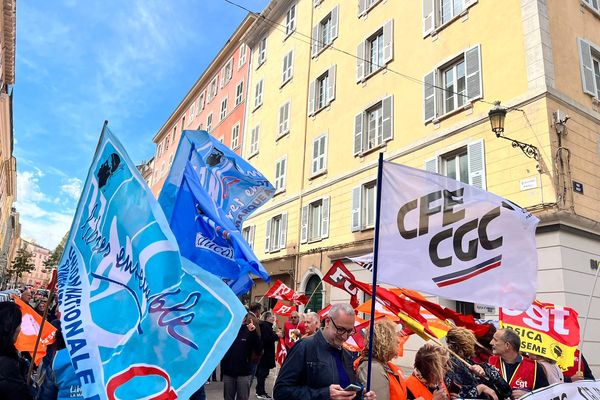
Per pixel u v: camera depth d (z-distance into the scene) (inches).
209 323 85.1
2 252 2253.9
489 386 145.4
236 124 1116.5
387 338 130.9
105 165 114.1
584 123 442.9
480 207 141.1
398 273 125.9
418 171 136.3
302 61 857.5
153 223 96.6
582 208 409.1
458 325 197.8
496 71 470.3
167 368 83.6
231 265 189.9
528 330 194.9
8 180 2167.8
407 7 611.5
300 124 823.7
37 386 149.5
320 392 116.1
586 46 475.2
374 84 649.6
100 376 87.9
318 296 681.6
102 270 102.7
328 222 690.2
